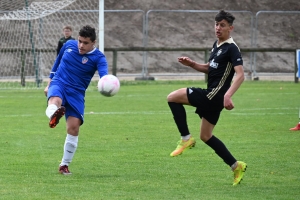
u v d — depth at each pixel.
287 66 73.56
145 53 58.91
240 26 78.31
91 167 18.16
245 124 28.52
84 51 16.95
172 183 15.87
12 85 51.69
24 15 49.03
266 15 79.88
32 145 22.25
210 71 16.27
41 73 52.31
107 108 35.16
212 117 16.20
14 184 15.50
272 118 30.86
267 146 22.27
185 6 79.31
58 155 20.19
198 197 14.20
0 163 18.58
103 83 16.27
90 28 16.95
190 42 74.75
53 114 15.73
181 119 17.11
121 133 25.44
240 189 15.19
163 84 52.50
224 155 15.79
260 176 16.91
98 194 14.40
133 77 62.19
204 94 16.16
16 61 61.72
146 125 28.00
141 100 39.78
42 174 16.95
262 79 62.06
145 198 14.02
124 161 19.20
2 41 61.69
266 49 56.09
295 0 82.56
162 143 22.92
